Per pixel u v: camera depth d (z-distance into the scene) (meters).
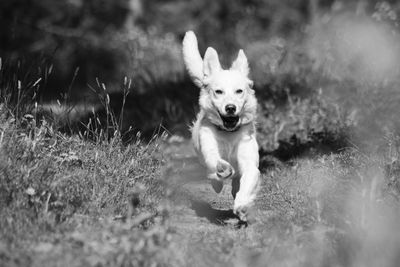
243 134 9.91
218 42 29.27
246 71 10.45
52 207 8.14
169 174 10.23
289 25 34.62
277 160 13.12
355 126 13.17
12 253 6.80
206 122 10.05
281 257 7.23
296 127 14.66
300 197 9.99
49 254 6.75
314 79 17.14
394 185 9.39
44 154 9.59
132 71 22.69
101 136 10.88
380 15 17.58
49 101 13.79
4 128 9.56
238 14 36.56
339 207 8.63
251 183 9.27
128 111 18.58
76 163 9.99
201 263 7.07
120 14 41.12
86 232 7.52
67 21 39.97
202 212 10.14
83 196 8.75
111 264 6.65
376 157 10.52
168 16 39.34
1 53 32.06
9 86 11.47
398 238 7.39
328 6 30.73
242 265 6.97
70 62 32.12
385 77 15.16
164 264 6.89
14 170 8.54
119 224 7.65
